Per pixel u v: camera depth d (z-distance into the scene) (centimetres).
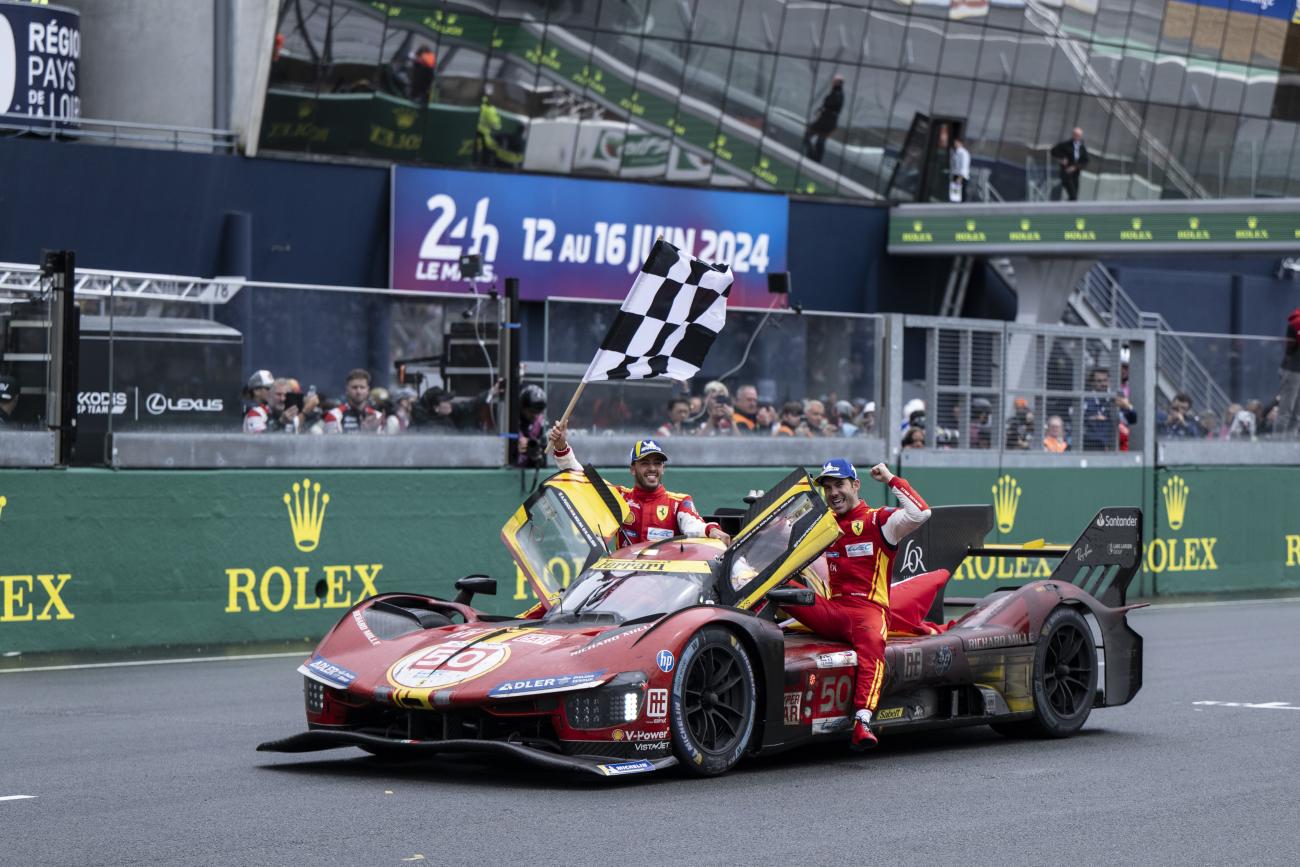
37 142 2186
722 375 1723
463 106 2533
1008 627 992
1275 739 1000
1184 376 2075
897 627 963
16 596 1329
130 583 1386
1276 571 2150
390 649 875
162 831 714
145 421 1414
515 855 669
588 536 998
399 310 1541
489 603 1576
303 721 1048
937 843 703
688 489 1669
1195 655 1437
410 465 1547
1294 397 2180
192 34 2386
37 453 1352
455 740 813
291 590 1467
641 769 809
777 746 866
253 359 1464
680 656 828
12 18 2216
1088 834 725
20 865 652
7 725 1029
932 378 1861
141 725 1030
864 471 1811
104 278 1408
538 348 2620
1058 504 1958
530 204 2608
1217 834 728
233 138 2375
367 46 2416
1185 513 2055
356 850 677
